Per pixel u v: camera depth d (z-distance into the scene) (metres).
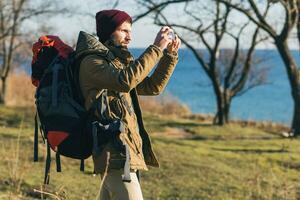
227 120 29.62
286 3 25.02
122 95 4.24
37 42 4.34
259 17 25.47
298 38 27.73
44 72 4.27
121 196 4.18
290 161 17.09
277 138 24.12
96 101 4.14
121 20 4.40
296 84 25.83
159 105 36.59
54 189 10.23
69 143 4.17
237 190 12.14
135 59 4.41
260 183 12.83
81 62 4.16
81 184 11.20
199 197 11.43
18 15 36.91
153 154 4.41
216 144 20.80
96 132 4.11
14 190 9.49
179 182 12.56
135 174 4.28
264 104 77.88
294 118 25.75
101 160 4.12
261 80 36.62
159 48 4.15
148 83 4.55
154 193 11.54
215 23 28.70
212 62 29.41
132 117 4.28
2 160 11.38
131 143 4.20
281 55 25.95
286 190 11.57
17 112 26.67
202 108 68.81
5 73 36.88
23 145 14.36
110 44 4.41
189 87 104.06
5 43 37.28
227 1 25.72
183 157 15.92
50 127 4.16
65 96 4.18
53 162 12.89
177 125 27.06
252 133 26.02
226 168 14.80
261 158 17.28
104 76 4.04
